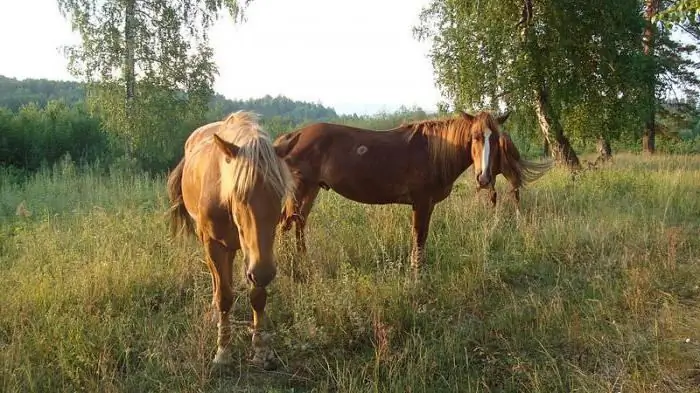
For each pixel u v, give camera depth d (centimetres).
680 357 395
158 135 1559
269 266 339
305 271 562
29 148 1739
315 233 662
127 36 1504
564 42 1274
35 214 912
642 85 1361
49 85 5994
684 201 893
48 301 496
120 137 1611
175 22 1545
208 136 494
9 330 461
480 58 1336
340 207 794
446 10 1439
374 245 648
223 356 417
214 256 415
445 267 614
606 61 1313
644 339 419
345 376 384
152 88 1535
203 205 400
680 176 1056
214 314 448
